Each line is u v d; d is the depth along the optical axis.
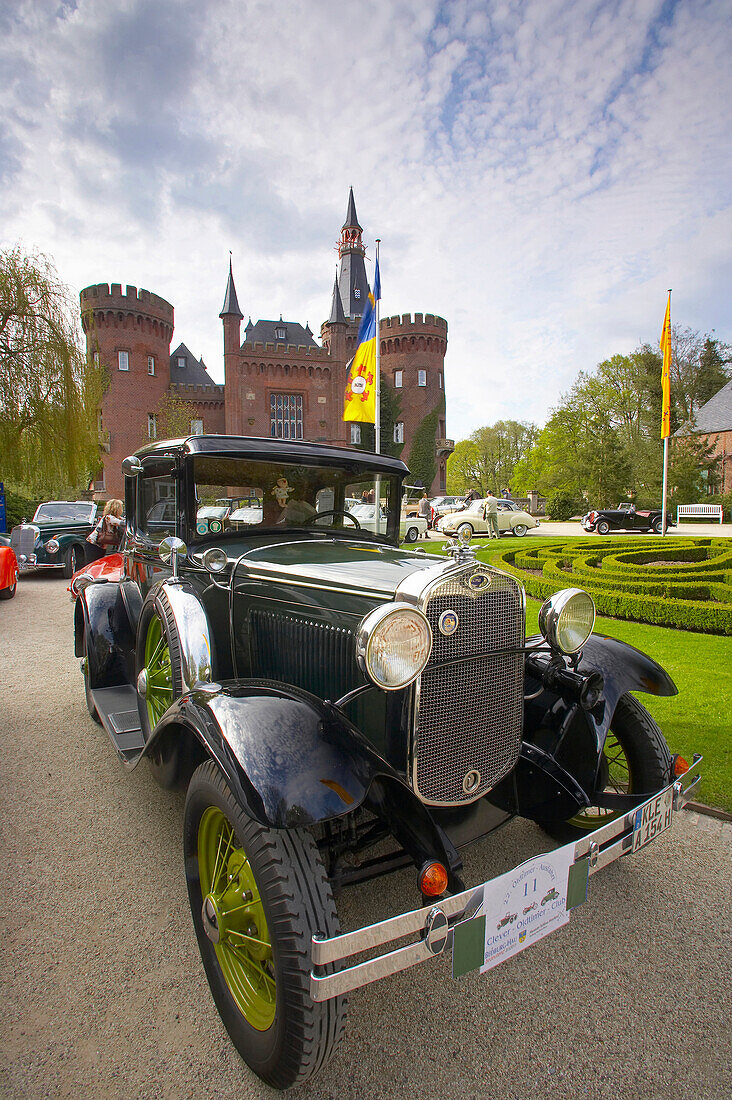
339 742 1.96
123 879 2.86
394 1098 1.80
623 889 2.78
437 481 51.94
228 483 3.42
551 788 2.59
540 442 67.75
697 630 7.21
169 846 3.13
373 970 1.64
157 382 43.19
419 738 2.10
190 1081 1.86
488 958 1.82
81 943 2.44
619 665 2.87
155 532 3.83
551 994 2.20
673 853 3.04
